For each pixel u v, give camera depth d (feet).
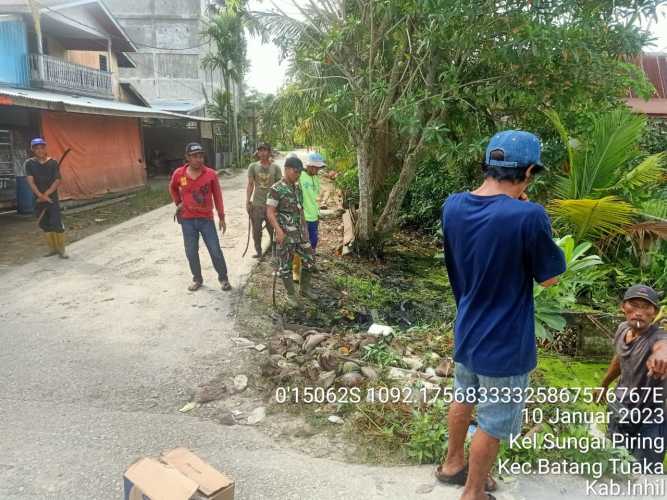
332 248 30.91
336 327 19.15
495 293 7.52
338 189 49.57
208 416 12.00
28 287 21.15
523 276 7.43
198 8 102.06
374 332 16.80
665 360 10.87
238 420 11.84
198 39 102.78
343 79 28.91
